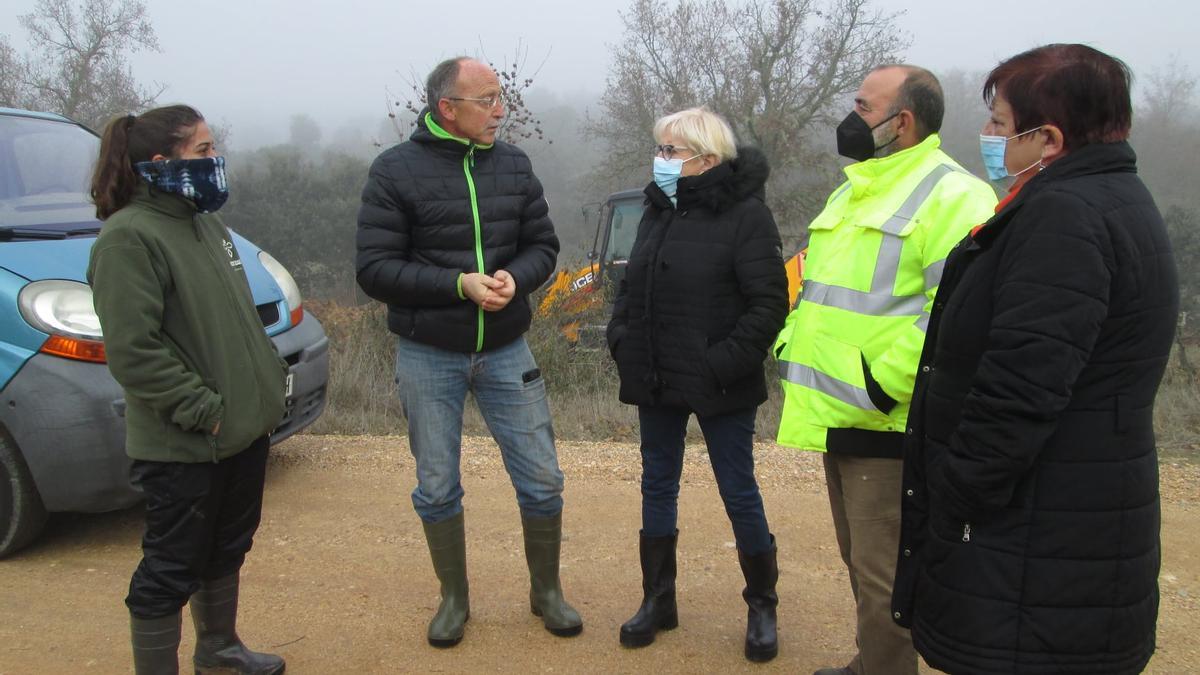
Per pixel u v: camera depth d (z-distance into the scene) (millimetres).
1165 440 5922
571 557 3994
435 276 3020
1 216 4305
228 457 2752
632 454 5531
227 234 2949
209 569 2875
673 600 3293
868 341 2586
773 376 7988
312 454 5520
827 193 20547
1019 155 2033
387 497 4766
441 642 3193
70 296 3898
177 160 2553
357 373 7121
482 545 4125
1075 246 1817
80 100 25625
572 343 8102
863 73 21312
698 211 3033
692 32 22109
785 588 3688
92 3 25891
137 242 2508
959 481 1937
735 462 3059
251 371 2752
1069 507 1890
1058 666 1911
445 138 3072
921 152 2629
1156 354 1907
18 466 3877
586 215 10234
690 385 2998
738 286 2988
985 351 1972
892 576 2604
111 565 3949
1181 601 3535
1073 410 1884
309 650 3191
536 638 3271
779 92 21516
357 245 3090
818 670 2992
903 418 2545
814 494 4766
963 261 2133
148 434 2631
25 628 3338
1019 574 1922
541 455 3264
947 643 2023
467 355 3170
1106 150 1925
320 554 4023
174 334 2615
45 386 3760
